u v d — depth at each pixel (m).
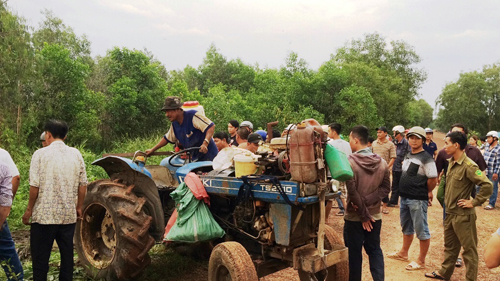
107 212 4.50
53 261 4.84
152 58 27.64
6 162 3.82
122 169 4.74
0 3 11.58
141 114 17.86
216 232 3.76
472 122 45.72
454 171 4.67
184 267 4.82
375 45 35.28
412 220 5.36
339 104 21.47
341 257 3.54
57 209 3.81
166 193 4.99
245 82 35.81
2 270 4.20
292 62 22.72
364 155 4.07
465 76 46.62
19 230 6.18
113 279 4.14
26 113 13.05
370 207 4.04
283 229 3.42
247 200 3.64
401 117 31.61
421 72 35.41
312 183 3.28
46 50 14.56
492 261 2.07
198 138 5.11
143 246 4.02
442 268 4.93
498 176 9.69
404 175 5.24
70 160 3.93
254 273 3.36
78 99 15.19
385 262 5.59
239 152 3.99
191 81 38.38
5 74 11.33
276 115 18.89
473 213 4.57
